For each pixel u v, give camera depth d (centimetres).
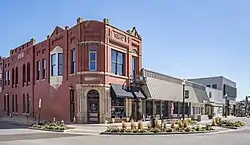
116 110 3691
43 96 4269
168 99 4634
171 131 2533
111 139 2039
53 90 4034
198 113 6231
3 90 5766
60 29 3988
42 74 4344
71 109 3672
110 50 3678
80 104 3506
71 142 1847
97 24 3575
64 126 2842
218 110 7806
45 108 4191
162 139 2058
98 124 3288
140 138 2117
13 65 5391
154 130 2486
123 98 3781
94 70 3531
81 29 3584
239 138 2195
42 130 2792
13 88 5341
